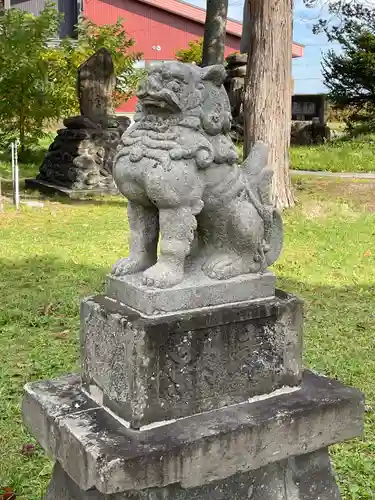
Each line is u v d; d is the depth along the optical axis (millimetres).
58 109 16188
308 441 2449
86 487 2143
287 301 2527
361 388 4035
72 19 26812
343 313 5559
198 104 2367
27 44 14156
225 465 2260
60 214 10086
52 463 3223
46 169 12992
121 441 2150
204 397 2361
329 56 20734
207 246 2592
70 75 17125
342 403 2514
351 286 6422
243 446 2283
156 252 2619
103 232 8734
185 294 2340
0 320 5133
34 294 5805
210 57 11500
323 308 5688
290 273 6867
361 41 20109
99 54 12625
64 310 5418
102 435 2189
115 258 7289
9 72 14195
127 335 2236
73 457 2207
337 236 8586
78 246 7848
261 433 2316
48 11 14562
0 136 15281
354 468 3213
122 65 18938
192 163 2352
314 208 10109
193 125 2348
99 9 27016
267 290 2551
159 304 2293
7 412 3660
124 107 26375
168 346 2250
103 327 2381
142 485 2092
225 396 2412
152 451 2098
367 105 21125
